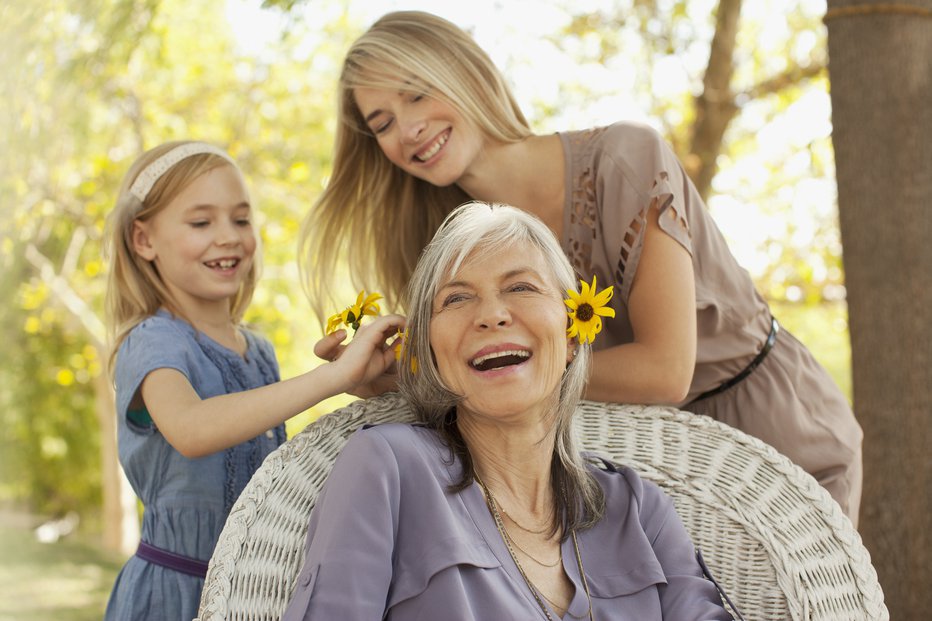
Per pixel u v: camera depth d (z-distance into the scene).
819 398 2.44
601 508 1.96
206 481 2.19
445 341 1.83
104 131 7.61
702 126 5.98
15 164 4.09
